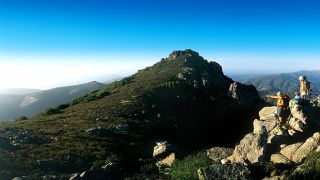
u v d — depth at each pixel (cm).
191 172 3028
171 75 14762
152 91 11650
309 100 3872
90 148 5222
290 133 3366
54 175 3678
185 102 11388
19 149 4678
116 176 2981
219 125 10262
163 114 9256
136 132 7081
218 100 12650
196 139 8356
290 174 2180
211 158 3550
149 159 4850
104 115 8062
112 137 6209
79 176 2772
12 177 3634
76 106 9950
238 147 3250
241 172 2269
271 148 3177
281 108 3550
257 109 11719
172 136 7906
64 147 5072
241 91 12638
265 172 2345
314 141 2858
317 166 2156
